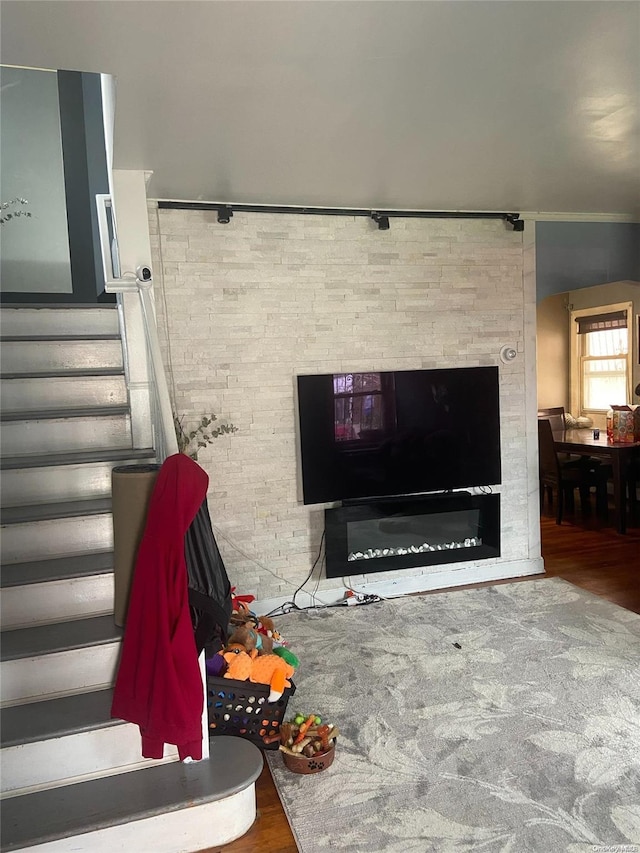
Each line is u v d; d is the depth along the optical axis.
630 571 4.56
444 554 4.30
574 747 2.43
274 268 3.91
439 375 4.20
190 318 3.78
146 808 1.91
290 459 4.03
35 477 2.72
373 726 2.62
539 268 4.53
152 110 2.39
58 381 3.15
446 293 4.29
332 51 1.99
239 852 1.98
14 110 4.49
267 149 2.88
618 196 4.01
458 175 3.43
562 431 6.96
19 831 1.82
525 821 2.04
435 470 4.24
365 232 4.08
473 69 2.16
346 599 4.08
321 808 2.14
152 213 3.67
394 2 1.73
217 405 3.86
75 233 4.61
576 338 7.61
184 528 1.93
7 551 2.48
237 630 2.67
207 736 2.15
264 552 4.02
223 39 1.89
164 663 1.89
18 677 2.12
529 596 4.09
